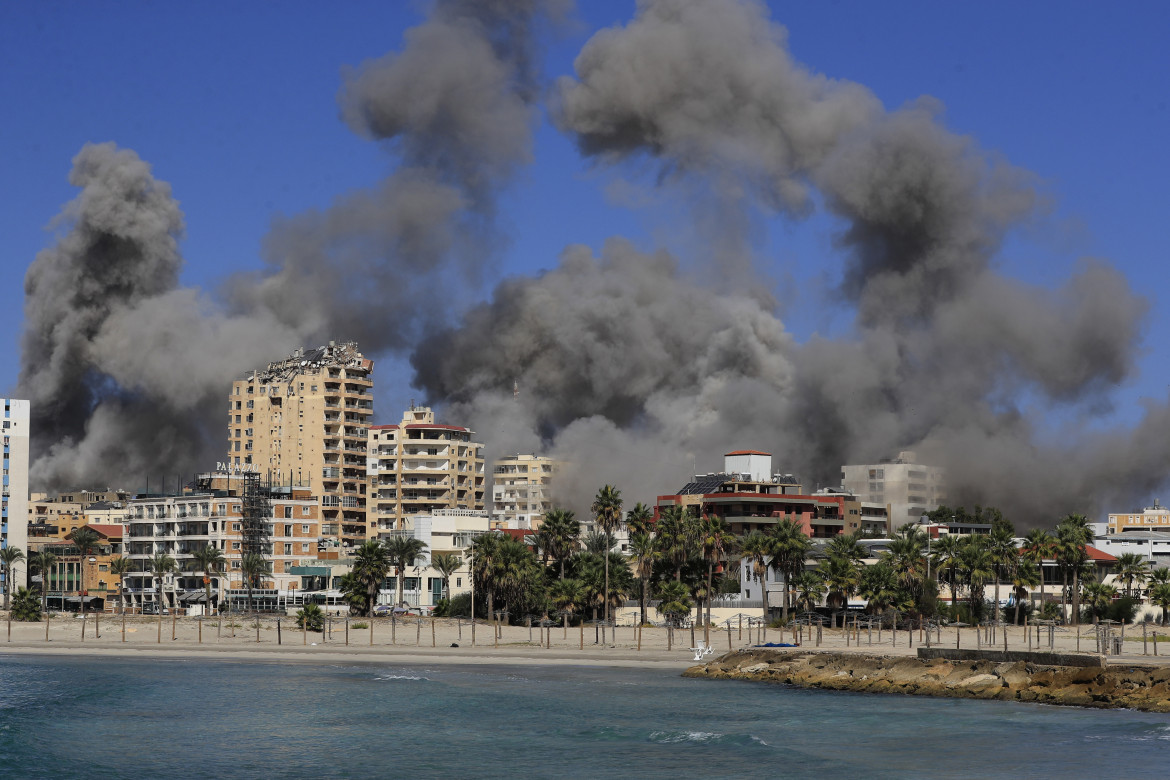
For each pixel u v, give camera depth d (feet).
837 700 377.30
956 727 313.94
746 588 641.40
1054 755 270.46
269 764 272.92
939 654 422.82
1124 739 290.15
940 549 634.43
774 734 306.96
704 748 286.87
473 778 256.11
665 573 626.23
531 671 471.62
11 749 292.40
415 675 455.63
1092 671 367.04
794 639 537.65
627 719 335.67
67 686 421.59
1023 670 387.34
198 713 352.28
